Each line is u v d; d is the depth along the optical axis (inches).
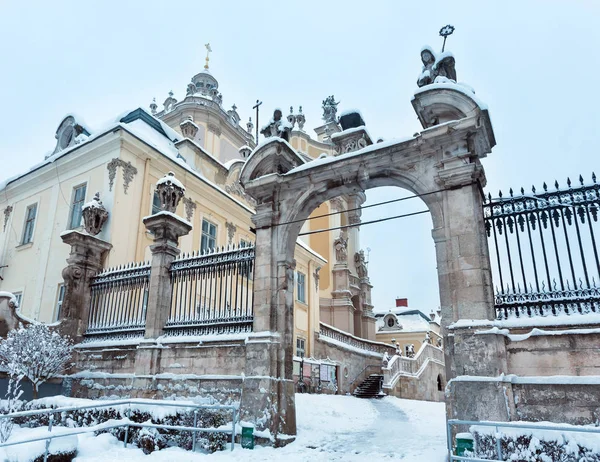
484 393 303.1
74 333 542.0
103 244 597.3
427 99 372.2
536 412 293.4
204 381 424.8
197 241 833.5
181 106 1359.5
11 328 527.2
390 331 1744.6
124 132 708.7
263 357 398.3
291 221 437.7
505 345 314.8
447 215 355.6
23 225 809.5
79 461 301.7
